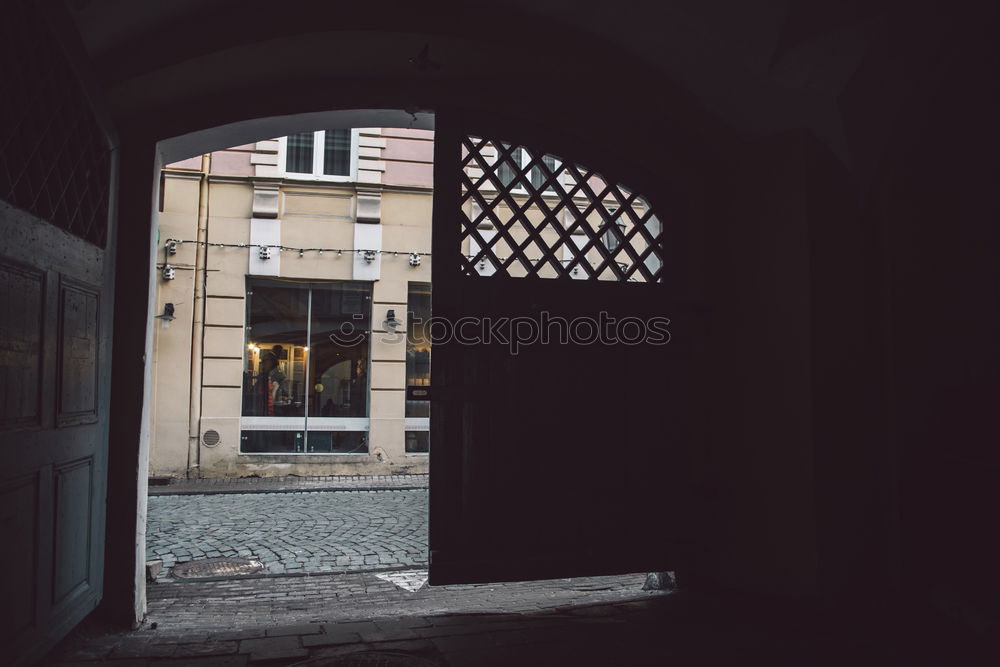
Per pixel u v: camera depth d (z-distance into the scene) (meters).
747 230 4.64
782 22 3.81
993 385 4.32
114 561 4.09
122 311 4.19
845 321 4.46
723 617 4.14
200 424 11.72
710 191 4.89
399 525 8.29
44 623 2.97
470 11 4.17
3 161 2.64
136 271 4.22
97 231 3.73
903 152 4.46
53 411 3.07
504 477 4.41
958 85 4.18
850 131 4.30
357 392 12.48
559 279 4.63
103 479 3.84
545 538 4.46
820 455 4.27
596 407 4.59
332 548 7.18
